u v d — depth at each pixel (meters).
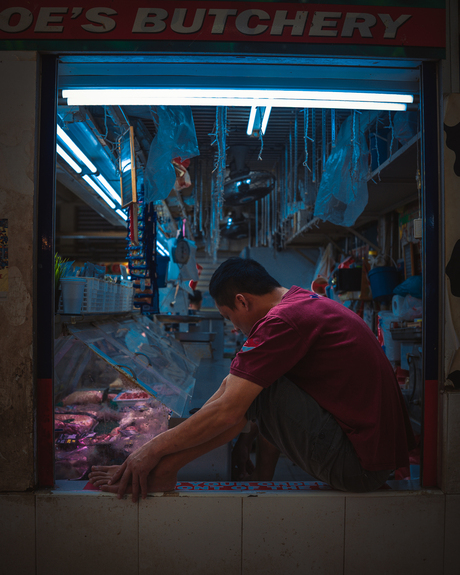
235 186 2.83
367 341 1.31
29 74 1.40
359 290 3.96
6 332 1.38
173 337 3.62
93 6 1.40
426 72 1.50
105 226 7.90
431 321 1.47
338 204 2.33
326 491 1.39
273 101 1.59
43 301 1.42
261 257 6.78
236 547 1.36
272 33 1.41
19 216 1.39
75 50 1.40
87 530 1.36
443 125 1.46
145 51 1.40
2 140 1.40
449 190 1.46
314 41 1.42
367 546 1.38
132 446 1.58
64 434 1.64
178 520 1.35
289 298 1.37
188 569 1.36
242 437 1.82
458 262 1.45
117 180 2.79
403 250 3.34
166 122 1.99
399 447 1.35
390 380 1.33
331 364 1.27
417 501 1.39
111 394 1.96
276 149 2.78
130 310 3.19
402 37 1.44
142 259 2.78
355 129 2.16
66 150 2.15
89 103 1.57
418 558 1.39
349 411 1.27
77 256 7.91
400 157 2.21
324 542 1.37
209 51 1.41
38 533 1.36
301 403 1.27
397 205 3.30
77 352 1.85
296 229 5.06
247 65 1.49
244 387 1.20
